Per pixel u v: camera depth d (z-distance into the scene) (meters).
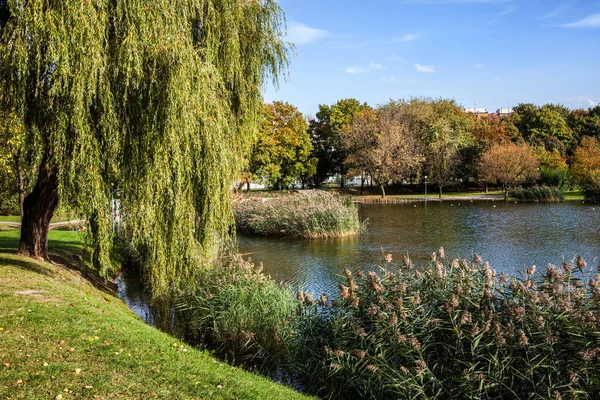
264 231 25.66
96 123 8.68
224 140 10.20
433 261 7.86
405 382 6.32
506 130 61.50
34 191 11.76
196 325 10.13
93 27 8.18
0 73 8.25
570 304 6.18
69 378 5.27
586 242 20.66
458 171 53.62
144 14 8.73
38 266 10.90
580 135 63.91
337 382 7.26
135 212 9.21
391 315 6.91
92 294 10.84
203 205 9.82
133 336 7.13
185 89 8.81
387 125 50.12
